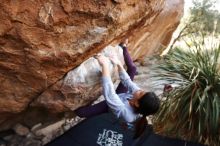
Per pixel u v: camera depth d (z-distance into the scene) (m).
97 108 2.92
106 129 3.05
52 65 2.35
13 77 2.40
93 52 2.52
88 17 2.24
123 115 2.64
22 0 2.00
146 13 2.70
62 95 2.62
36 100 2.65
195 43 4.07
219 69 3.74
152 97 2.61
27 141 3.55
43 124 3.60
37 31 2.13
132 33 3.05
